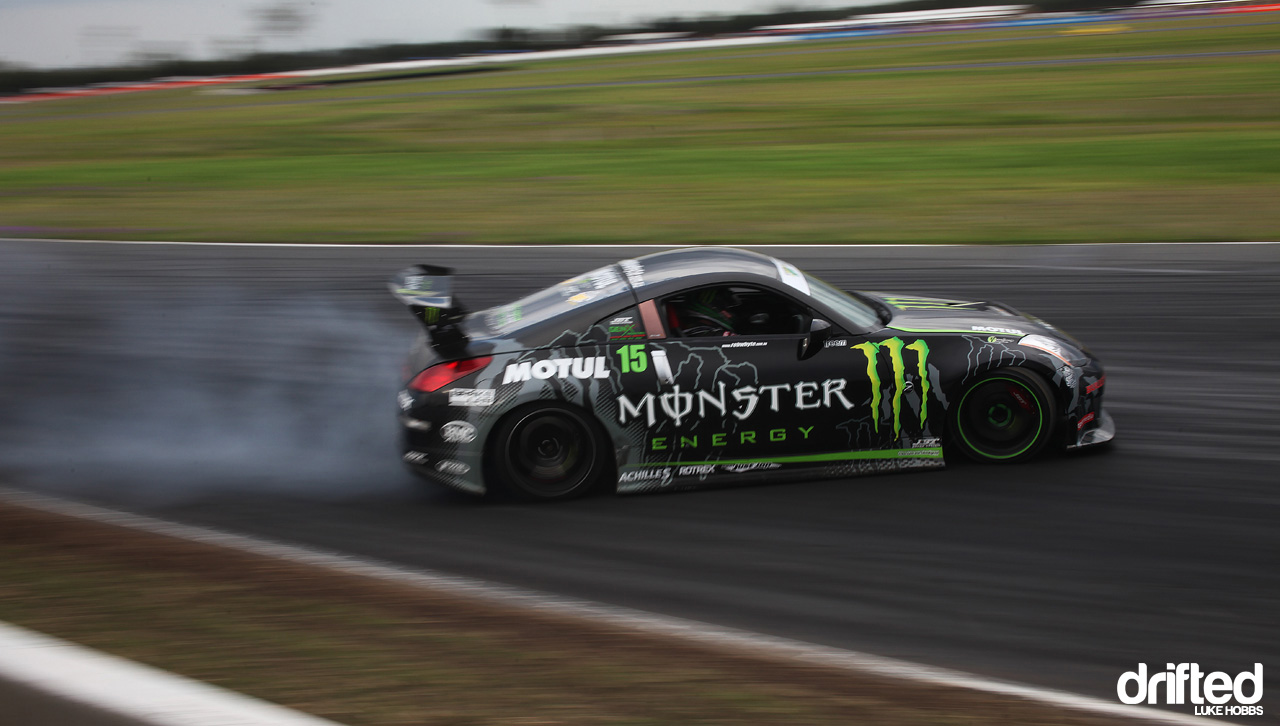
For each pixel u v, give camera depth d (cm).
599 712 263
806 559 390
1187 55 2744
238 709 251
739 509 438
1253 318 718
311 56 5503
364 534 432
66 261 1074
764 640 329
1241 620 335
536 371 449
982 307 525
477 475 454
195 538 428
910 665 312
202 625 317
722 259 491
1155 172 1366
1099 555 384
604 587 373
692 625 341
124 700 255
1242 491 438
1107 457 482
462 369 454
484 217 1259
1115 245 973
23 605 332
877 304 515
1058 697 290
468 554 407
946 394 461
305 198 1462
